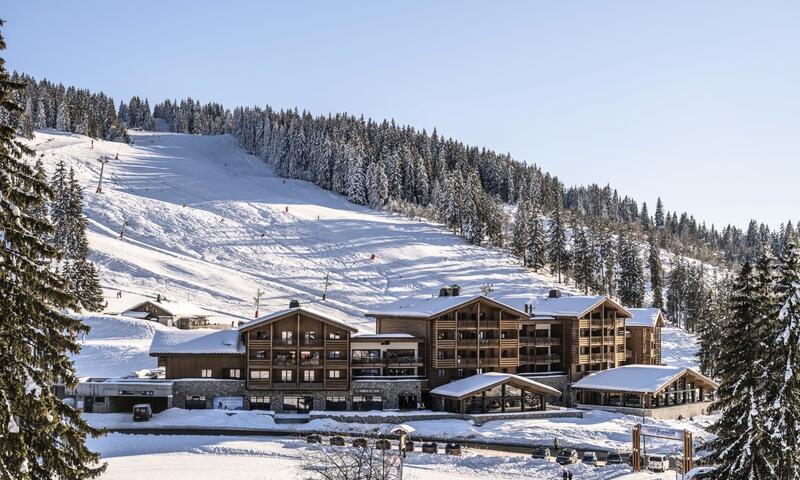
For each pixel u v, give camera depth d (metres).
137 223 179.50
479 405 86.38
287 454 65.06
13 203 26.67
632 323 110.50
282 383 85.62
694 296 164.75
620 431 78.94
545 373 99.19
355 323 136.00
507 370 96.38
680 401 95.88
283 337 86.44
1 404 25.62
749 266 46.78
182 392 83.69
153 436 69.88
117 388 81.31
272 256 170.25
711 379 102.88
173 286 145.50
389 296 154.88
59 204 138.88
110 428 74.12
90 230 170.62
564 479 59.84
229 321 126.88
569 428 79.56
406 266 172.50
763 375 44.00
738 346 45.72
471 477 60.94
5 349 26.14
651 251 182.50
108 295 134.00
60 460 27.95
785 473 43.03
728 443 45.03
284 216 198.50
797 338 43.53
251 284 153.50
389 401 88.38
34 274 26.97
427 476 60.00
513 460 65.00
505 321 95.81
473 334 94.00
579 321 100.56
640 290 167.50
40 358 27.39
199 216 190.00
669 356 139.75
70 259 132.62
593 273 171.88
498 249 195.00
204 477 57.00
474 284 165.75
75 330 28.70
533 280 173.62
